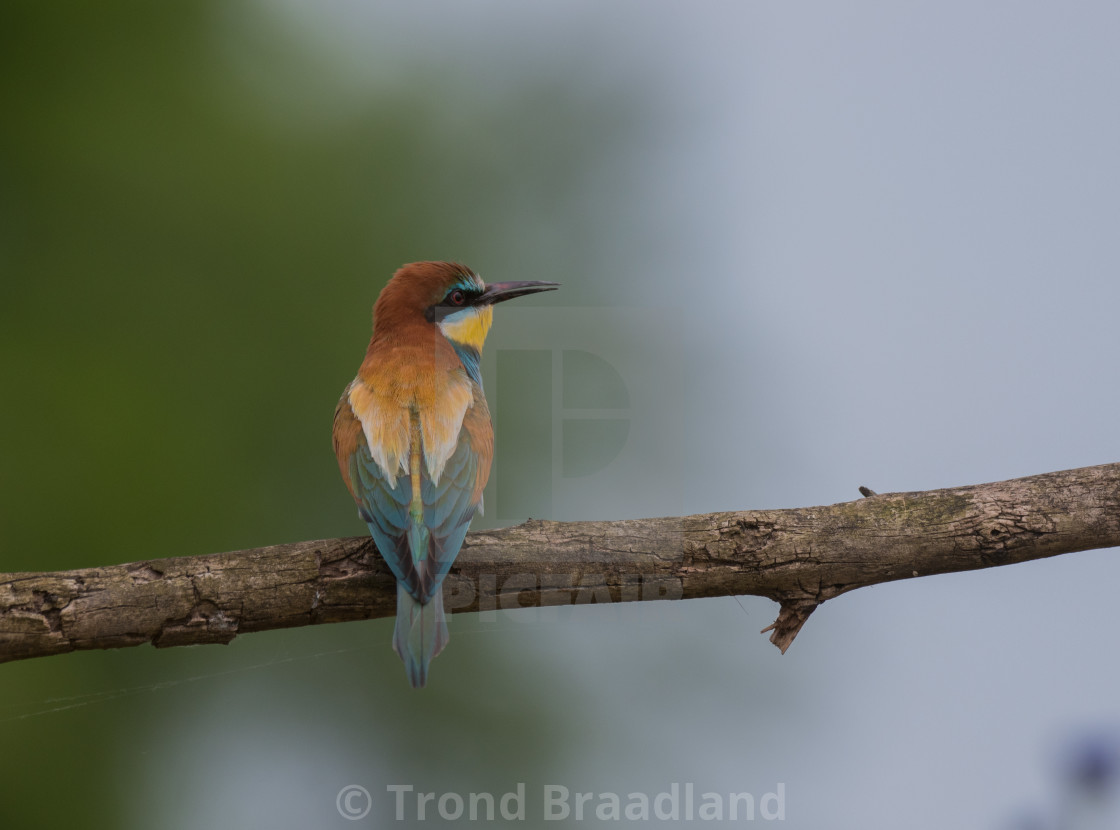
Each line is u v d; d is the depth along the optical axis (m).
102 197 15.05
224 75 15.95
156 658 12.58
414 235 15.77
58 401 13.99
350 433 9.37
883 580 8.09
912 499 8.08
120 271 14.86
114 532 13.45
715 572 8.08
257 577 7.95
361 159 15.88
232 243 15.16
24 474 13.58
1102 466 8.05
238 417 14.56
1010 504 7.93
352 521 14.51
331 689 12.80
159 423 14.12
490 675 12.98
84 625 7.64
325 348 15.10
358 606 8.20
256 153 15.55
